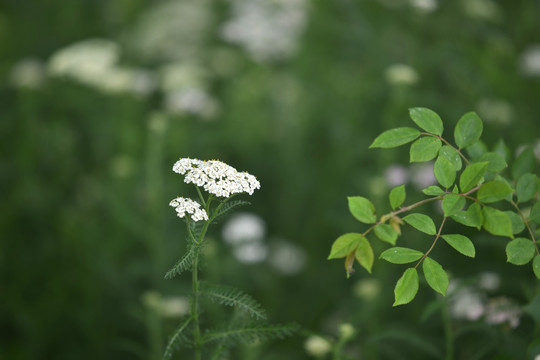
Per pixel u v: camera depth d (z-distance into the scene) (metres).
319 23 4.46
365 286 2.75
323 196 3.96
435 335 2.75
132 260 3.46
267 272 3.72
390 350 2.41
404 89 3.32
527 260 1.34
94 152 4.12
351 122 4.01
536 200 1.50
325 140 4.30
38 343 3.28
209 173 1.35
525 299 2.45
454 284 2.25
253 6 4.68
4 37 5.00
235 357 2.70
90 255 3.45
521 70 3.93
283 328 1.44
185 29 5.02
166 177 3.79
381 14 4.11
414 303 2.98
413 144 1.38
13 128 4.18
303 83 4.37
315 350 2.22
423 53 3.78
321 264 3.82
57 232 3.72
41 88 4.14
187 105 3.86
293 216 4.05
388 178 3.16
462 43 3.86
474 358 1.97
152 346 2.66
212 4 5.27
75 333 3.34
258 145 4.23
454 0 3.88
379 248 3.14
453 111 3.48
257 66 4.53
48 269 3.61
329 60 4.51
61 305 3.40
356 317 2.81
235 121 4.25
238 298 1.39
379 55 3.96
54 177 4.04
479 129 1.41
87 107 4.37
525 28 4.33
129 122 4.01
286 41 4.47
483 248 2.95
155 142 3.35
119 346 3.14
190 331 1.45
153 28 5.00
